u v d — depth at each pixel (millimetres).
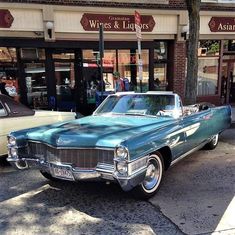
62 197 4902
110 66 12992
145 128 4805
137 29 8344
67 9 11609
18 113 6547
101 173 4203
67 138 4430
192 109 6262
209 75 14641
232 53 14914
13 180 5691
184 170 6027
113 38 12555
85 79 12883
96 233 3840
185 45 13438
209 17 13672
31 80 12273
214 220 4094
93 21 12039
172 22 13055
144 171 4336
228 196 4828
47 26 11414
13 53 11844
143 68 13422
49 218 4246
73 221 4152
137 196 4641
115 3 12156
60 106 12797
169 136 4949
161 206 4516
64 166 4387
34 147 4883
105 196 4895
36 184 5469
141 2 12430
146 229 3900
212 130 6875
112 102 6152
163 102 5812
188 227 3926
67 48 12312
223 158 6797
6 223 4137
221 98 15289
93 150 4305
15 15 11164
